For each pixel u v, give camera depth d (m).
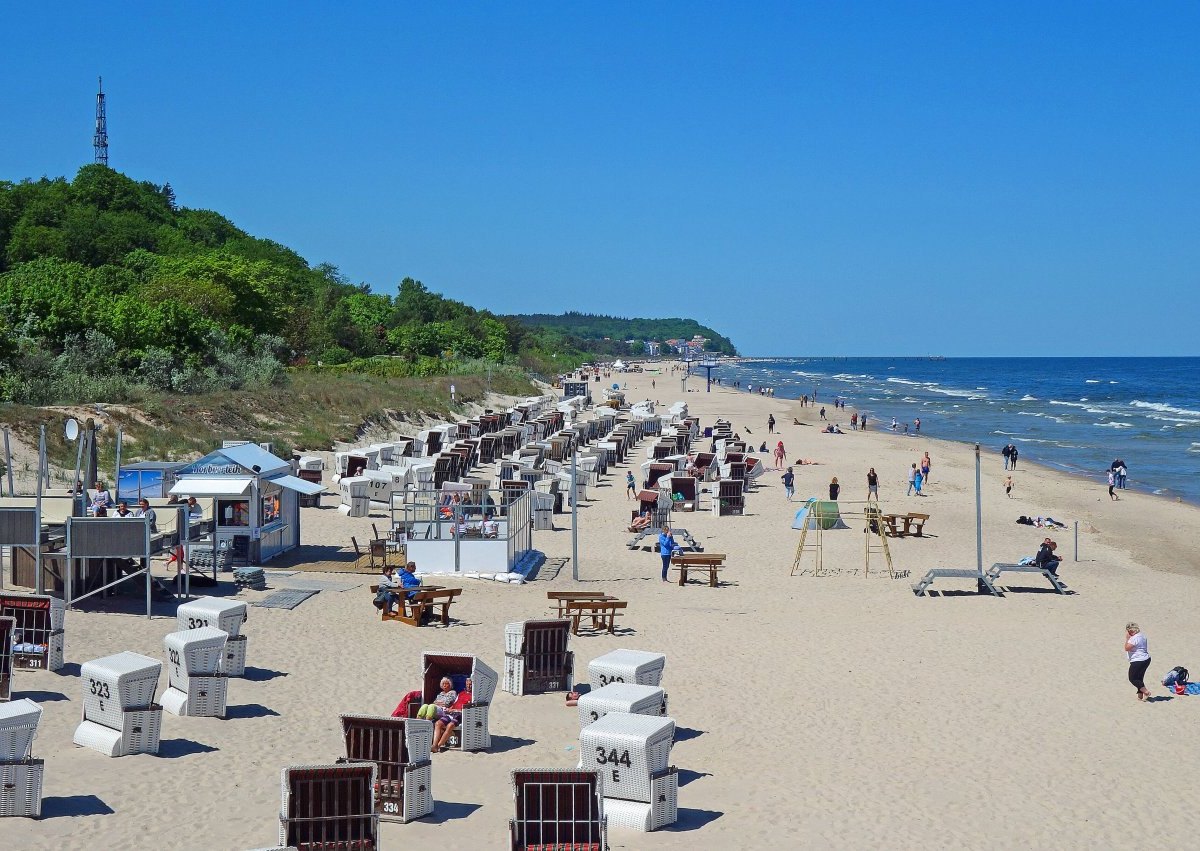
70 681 20.95
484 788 16.88
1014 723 21.38
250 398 64.81
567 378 164.75
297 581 31.50
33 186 126.31
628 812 15.81
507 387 121.25
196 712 19.50
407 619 27.27
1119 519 51.59
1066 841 16.00
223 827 14.91
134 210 132.25
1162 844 16.03
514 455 63.38
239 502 33.59
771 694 22.70
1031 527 47.53
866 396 176.50
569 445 69.69
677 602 31.52
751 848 15.23
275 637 25.44
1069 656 26.62
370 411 74.00
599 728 16.09
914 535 44.47
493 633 26.66
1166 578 37.66
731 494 49.41
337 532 40.47
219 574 31.89
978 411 137.50
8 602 21.89
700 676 23.84
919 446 85.38
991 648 27.17
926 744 19.98
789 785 17.73
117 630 24.86
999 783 18.19
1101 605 32.78
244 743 18.28
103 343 63.47
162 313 70.44
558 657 22.28
